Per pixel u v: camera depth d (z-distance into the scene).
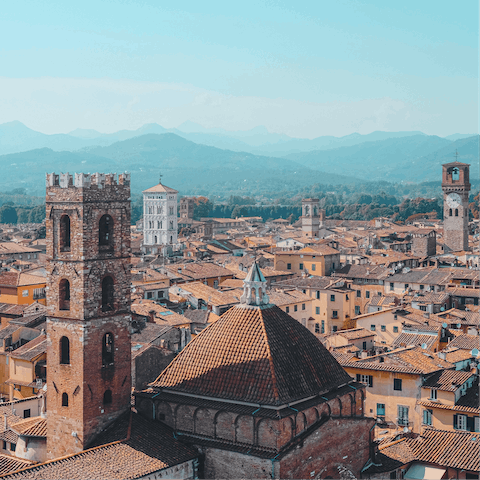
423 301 181.62
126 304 85.50
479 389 111.06
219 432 79.06
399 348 130.62
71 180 81.19
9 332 138.62
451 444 90.38
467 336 142.25
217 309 171.75
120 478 71.06
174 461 76.50
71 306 81.50
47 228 83.38
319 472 79.94
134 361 111.50
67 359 83.50
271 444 75.38
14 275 189.38
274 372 78.31
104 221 84.69
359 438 85.81
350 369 117.19
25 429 90.12
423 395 111.00
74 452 81.88
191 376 83.50
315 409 80.44
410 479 87.19
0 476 68.56
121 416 84.56
